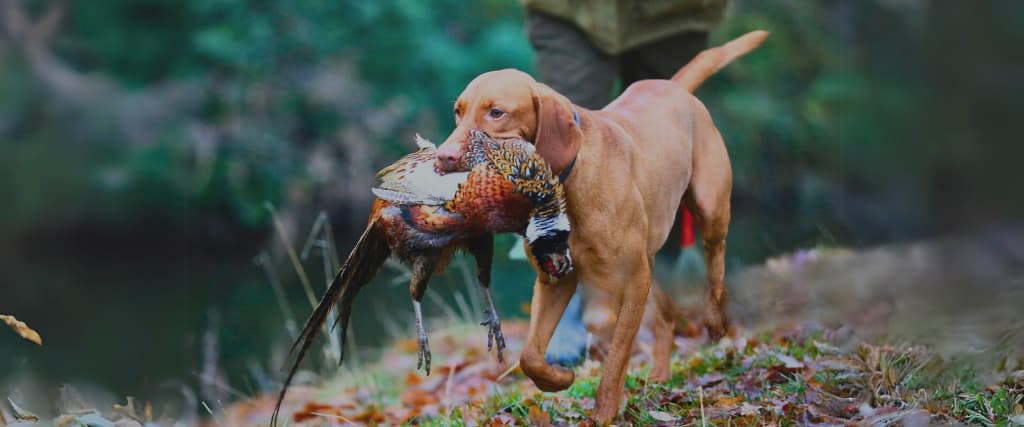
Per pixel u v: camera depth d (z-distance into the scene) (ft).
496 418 12.14
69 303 33.99
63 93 44.62
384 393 17.99
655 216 12.46
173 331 28.32
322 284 34.06
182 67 47.03
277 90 46.39
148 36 46.96
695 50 16.29
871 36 43.65
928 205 24.88
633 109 12.96
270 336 25.70
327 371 20.86
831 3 53.31
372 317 26.35
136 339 27.55
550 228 10.48
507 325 21.72
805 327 15.26
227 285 35.42
